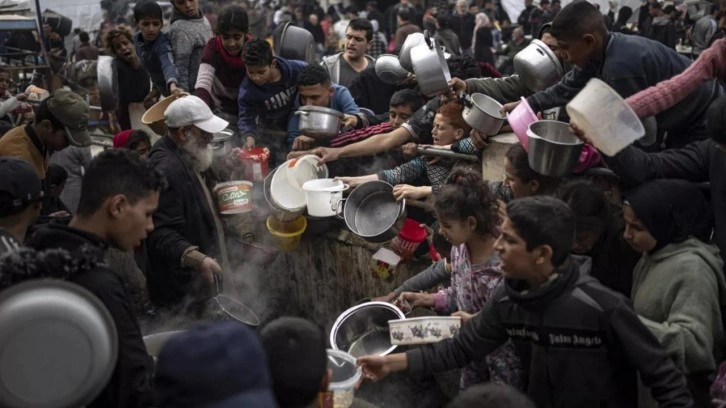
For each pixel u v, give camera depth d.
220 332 1.98
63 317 2.55
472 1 20.42
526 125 3.68
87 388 2.61
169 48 6.82
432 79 4.46
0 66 10.74
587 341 2.80
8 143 4.97
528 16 19.25
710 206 3.29
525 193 3.66
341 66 7.14
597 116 3.13
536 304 2.83
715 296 3.06
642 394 3.11
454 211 3.34
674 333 2.96
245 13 5.91
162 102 5.19
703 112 3.64
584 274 2.86
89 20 17.47
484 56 15.50
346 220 4.55
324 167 4.92
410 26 8.15
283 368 2.42
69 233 2.94
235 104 6.08
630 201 3.12
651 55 3.70
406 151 4.60
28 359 2.53
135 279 6.21
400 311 3.71
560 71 4.49
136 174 3.03
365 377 3.24
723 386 2.97
